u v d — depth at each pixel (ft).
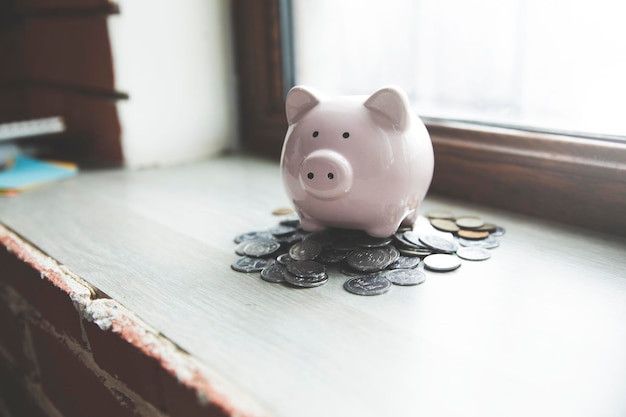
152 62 2.09
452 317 1.09
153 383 1.04
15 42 2.49
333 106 1.28
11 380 1.85
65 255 1.39
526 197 1.57
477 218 1.52
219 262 1.33
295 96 1.30
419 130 1.31
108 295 1.20
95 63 2.09
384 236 1.34
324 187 1.25
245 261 1.32
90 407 1.31
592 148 1.44
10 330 1.69
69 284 1.25
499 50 1.65
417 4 1.79
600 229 1.46
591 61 1.47
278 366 0.98
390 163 1.24
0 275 1.61
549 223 1.52
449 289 1.19
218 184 1.92
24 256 1.40
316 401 0.90
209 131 2.29
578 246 1.38
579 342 1.02
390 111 1.24
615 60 1.43
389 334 1.05
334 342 1.03
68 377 1.38
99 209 1.71
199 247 1.42
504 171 1.60
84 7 2.04
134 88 2.07
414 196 1.31
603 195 1.44
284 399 0.91
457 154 1.69
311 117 1.28
